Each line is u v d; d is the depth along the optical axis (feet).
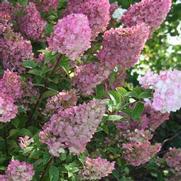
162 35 9.61
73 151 4.35
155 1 5.28
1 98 4.42
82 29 4.49
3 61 5.10
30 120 5.17
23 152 4.60
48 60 4.82
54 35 4.57
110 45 4.91
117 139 5.54
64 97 4.66
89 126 4.24
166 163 6.25
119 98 5.23
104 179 5.86
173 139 7.66
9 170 4.29
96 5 4.98
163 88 5.04
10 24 5.20
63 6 6.00
